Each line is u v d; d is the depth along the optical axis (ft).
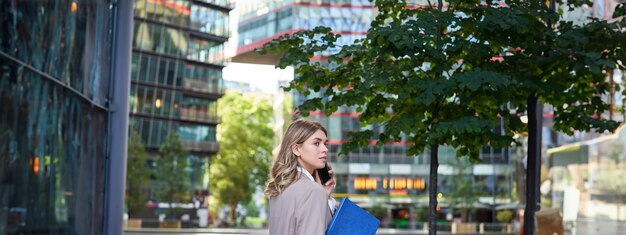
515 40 26.73
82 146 24.91
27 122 18.76
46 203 20.59
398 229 224.33
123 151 30.01
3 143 16.93
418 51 25.44
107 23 29.30
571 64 26.35
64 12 22.25
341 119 222.07
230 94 286.46
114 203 29.50
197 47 246.27
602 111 30.73
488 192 209.56
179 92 238.89
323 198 11.02
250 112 282.56
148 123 231.50
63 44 22.20
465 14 26.55
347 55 27.68
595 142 51.55
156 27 233.76
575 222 50.75
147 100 232.32
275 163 11.53
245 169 252.62
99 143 27.91
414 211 226.79
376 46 25.91
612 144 48.47
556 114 30.73
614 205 48.16
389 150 231.91
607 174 49.42
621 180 47.80
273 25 219.00
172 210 212.02
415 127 26.16
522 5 27.37
